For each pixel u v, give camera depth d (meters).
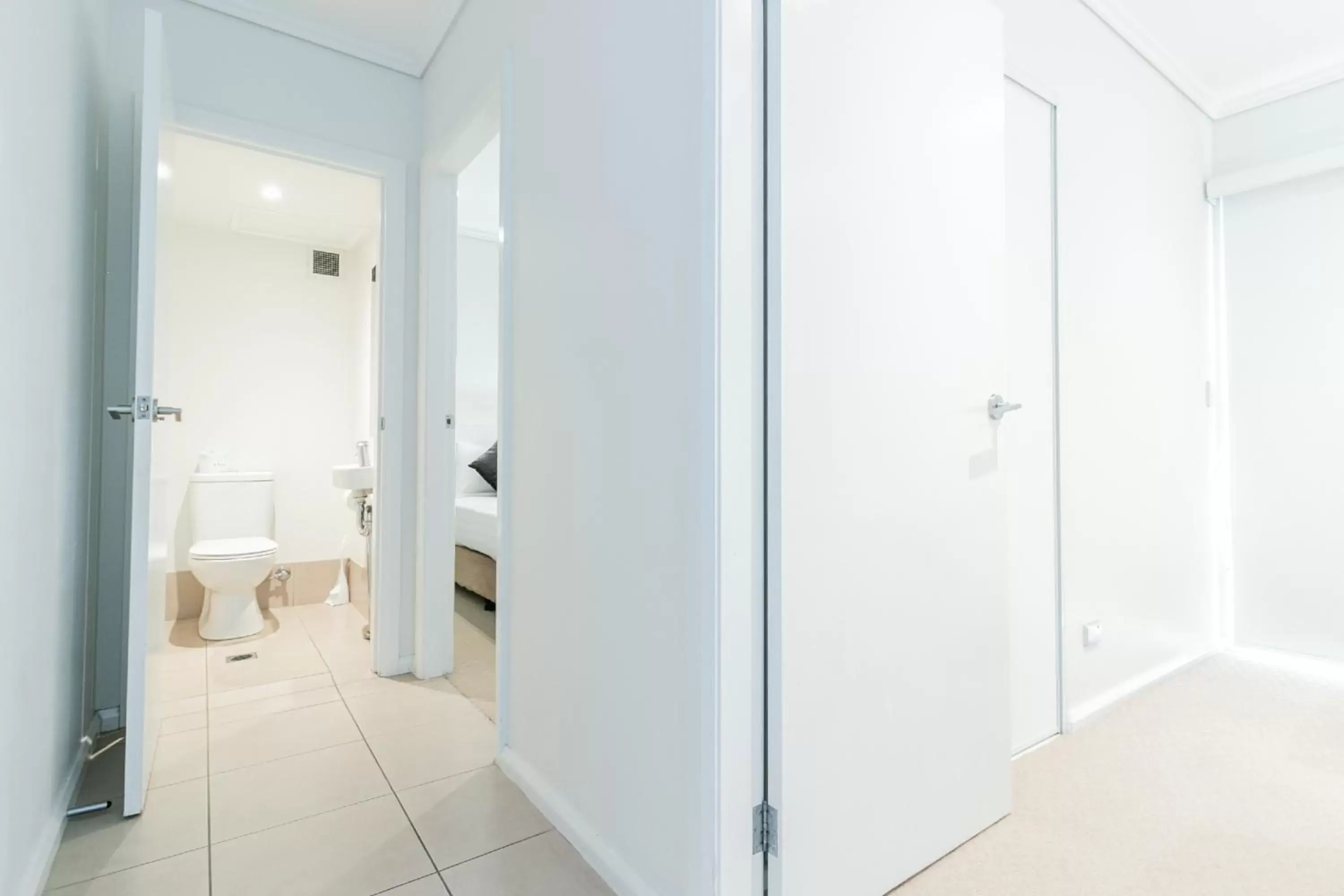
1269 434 2.88
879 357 1.30
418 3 2.23
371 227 3.50
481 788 1.68
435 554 2.53
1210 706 2.28
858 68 1.27
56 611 1.42
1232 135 2.92
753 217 1.14
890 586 1.32
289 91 2.35
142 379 1.56
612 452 1.37
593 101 1.45
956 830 1.44
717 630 1.08
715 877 1.07
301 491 3.78
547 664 1.60
